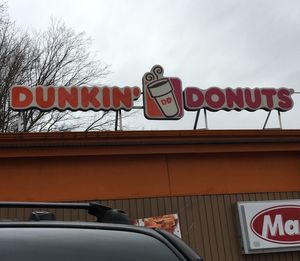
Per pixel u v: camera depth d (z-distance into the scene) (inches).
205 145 425.7
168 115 454.9
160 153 415.5
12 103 424.8
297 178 448.5
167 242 99.2
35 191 389.4
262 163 443.5
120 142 405.1
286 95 482.9
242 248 407.5
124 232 99.1
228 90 473.7
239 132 432.1
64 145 394.9
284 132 443.5
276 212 419.2
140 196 406.3
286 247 412.8
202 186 421.7
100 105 439.2
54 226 96.0
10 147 386.0
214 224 412.8
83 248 92.1
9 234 91.1
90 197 397.1
